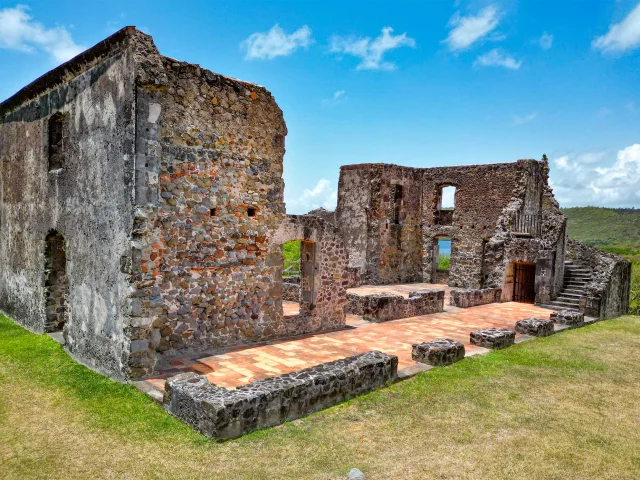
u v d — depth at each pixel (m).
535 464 5.14
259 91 9.85
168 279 8.47
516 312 15.17
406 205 23.78
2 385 7.18
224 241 9.30
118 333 7.55
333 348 9.71
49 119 9.95
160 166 8.21
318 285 11.33
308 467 4.91
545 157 22.47
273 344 9.85
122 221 7.53
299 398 6.14
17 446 5.31
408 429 5.91
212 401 5.49
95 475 4.72
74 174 8.97
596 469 5.09
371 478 4.73
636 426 6.25
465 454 5.30
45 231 10.22
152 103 7.48
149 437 5.49
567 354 9.82
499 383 7.79
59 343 9.56
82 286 8.65
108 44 7.80
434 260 24.44
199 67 8.77
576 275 17.83
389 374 7.51
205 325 9.09
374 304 12.88
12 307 12.22
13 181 11.98
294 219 10.70
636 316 16.27
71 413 6.17
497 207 21.61
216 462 4.96
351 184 23.14
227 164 9.30
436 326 12.55
